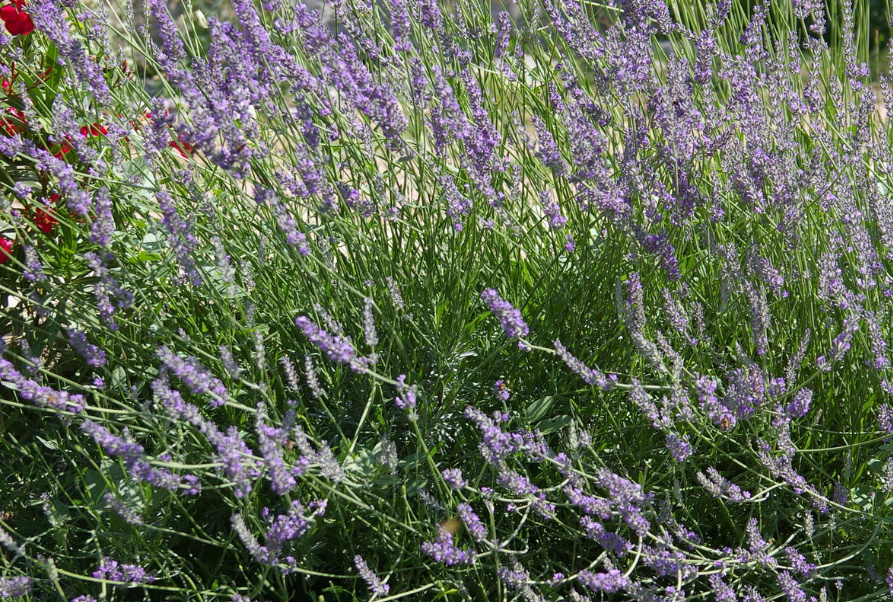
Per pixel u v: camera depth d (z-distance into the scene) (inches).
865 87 93.9
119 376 81.0
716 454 71.3
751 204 80.8
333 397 77.7
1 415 84.1
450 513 64.1
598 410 78.7
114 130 79.2
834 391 77.0
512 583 61.1
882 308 74.4
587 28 83.4
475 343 84.5
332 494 65.4
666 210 80.7
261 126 88.2
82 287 88.5
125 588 70.2
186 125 65.9
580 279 81.8
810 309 77.4
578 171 71.3
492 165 74.9
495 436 59.9
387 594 69.7
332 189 72.3
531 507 65.9
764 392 67.2
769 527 74.0
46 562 61.4
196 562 73.5
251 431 78.0
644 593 59.7
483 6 99.5
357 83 76.0
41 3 74.1
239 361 81.0
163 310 86.7
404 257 82.8
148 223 75.9
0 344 67.2
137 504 67.9
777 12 104.7
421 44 89.2
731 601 60.5
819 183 81.0
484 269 86.7
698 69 81.7
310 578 71.8
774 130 87.5
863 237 72.9
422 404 75.4
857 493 72.4
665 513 65.1
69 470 81.7
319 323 77.7
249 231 84.4
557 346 62.1
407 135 95.3
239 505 65.6
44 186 89.4
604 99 85.1
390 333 75.4
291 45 91.0
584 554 73.2
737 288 76.8
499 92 98.7
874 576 66.8
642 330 68.1
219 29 70.1
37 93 89.3
